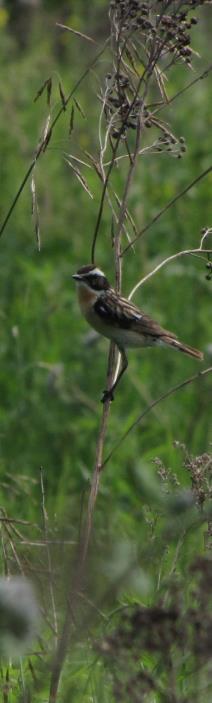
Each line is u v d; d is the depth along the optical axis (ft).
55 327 52.34
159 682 26.37
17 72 69.51
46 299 54.13
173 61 29.63
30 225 59.82
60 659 26.30
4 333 51.26
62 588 26.30
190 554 32.07
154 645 22.33
